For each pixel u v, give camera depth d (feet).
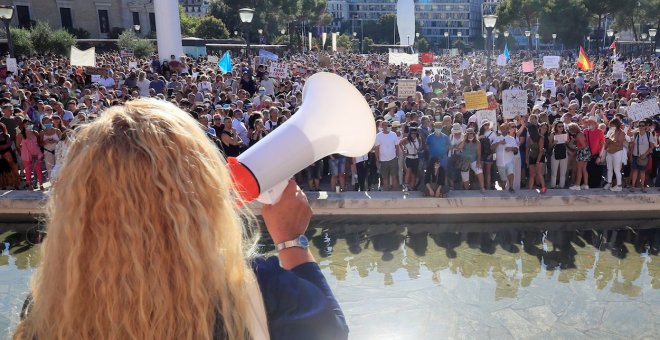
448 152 36.11
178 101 45.24
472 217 34.78
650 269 27.96
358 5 516.32
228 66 70.03
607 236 32.86
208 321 3.01
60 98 49.16
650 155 36.68
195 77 63.21
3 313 22.11
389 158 36.91
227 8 239.91
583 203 34.86
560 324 22.16
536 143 35.94
